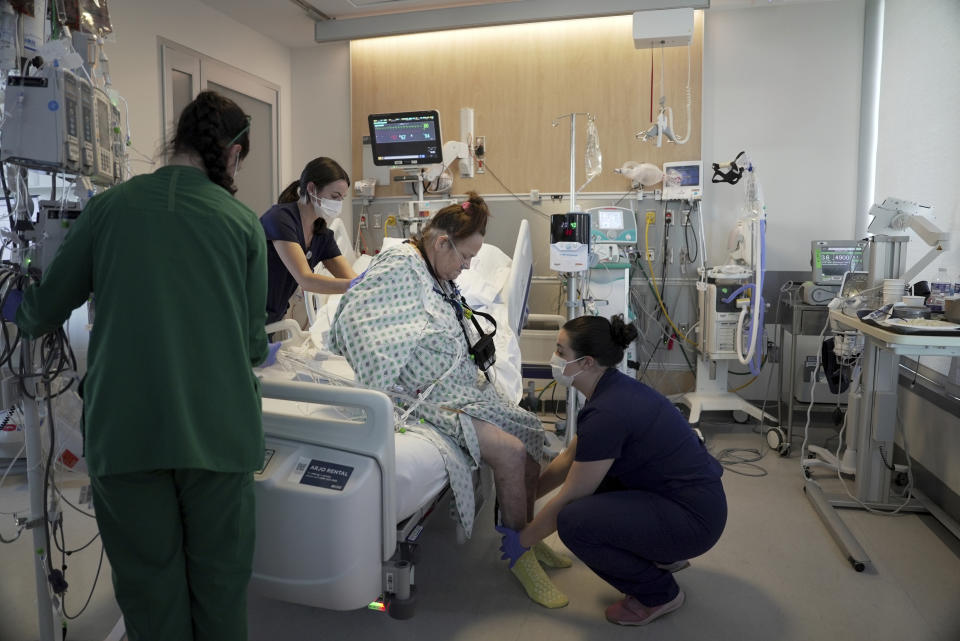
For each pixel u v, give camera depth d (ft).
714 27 13.10
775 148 13.09
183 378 3.96
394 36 14.15
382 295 6.08
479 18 12.96
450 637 5.77
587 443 5.79
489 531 7.84
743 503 8.77
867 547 7.50
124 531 4.01
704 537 5.74
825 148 12.93
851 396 9.54
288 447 5.11
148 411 3.90
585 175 13.55
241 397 4.17
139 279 3.91
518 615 6.12
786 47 12.91
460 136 13.70
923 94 10.35
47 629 4.94
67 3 5.26
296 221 7.53
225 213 4.20
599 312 11.93
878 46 12.50
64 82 4.59
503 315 9.14
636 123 13.26
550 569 7.01
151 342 3.90
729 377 13.85
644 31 11.63
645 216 13.42
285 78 14.98
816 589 6.59
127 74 10.53
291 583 4.91
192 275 4.02
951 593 6.52
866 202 12.85
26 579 6.46
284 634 5.81
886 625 5.98
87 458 4.01
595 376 6.18
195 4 12.07
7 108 4.55
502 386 7.35
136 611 4.10
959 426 8.10
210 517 4.16
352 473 4.84
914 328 6.91
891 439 8.38
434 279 6.52
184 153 4.33
